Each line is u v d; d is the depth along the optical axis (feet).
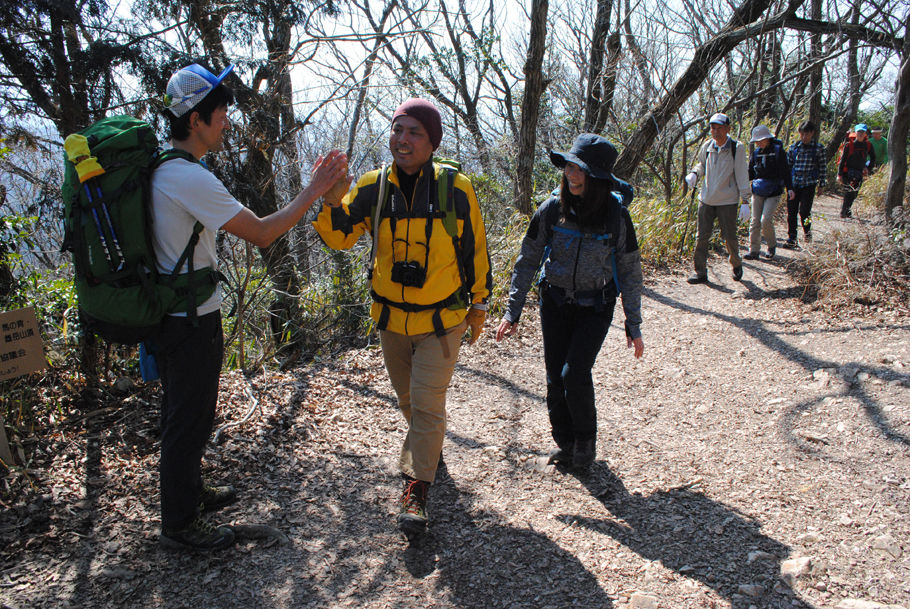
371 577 8.17
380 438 11.79
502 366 15.74
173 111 7.23
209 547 8.31
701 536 8.95
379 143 21.34
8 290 11.69
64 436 10.84
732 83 37.19
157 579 7.91
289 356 17.75
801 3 24.81
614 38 34.81
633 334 9.91
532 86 25.40
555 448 11.59
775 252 27.09
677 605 7.65
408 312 8.55
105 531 8.68
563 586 8.02
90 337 11.97
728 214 22.02
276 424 11.93
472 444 11.82
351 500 9.81
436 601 7.78
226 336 17.58
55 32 13.38
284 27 18.02
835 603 7.60
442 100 34.32
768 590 7.86
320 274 20.06
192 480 8.12
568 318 10.02
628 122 35.83
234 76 15.97
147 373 8.29
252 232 7.25
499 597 7.84
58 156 14.67
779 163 24.91
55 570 7.93
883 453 10.69
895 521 9.00
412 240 8.34
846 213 35.50
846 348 15.14
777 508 9.52
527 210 26.73
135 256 6.97
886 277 18.38
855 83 46.65
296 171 18.79
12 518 8.77
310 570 8.23
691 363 15.58
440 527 9.23
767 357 15.42
